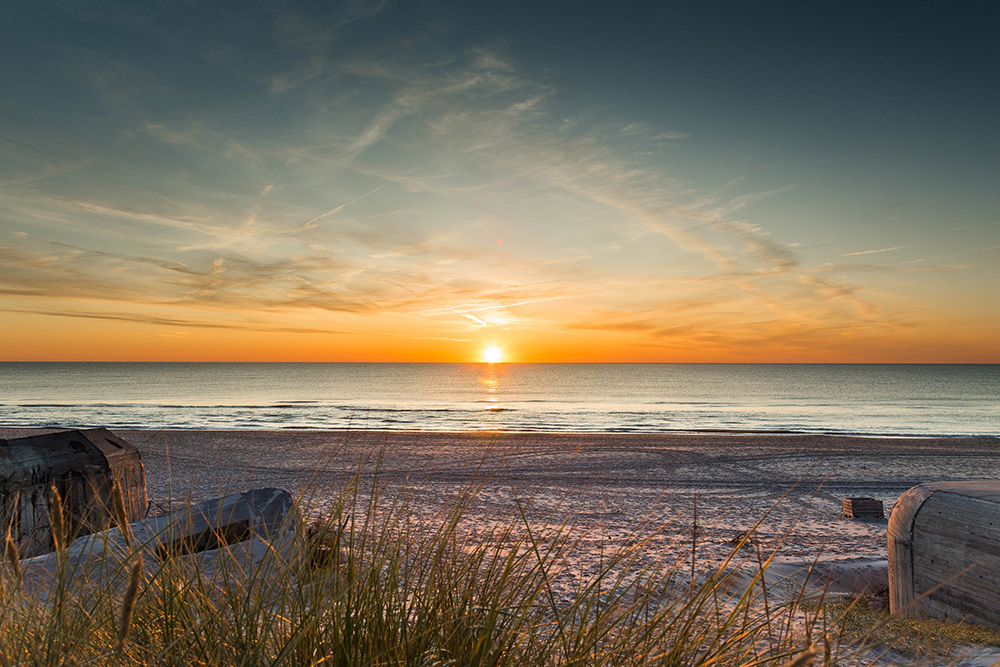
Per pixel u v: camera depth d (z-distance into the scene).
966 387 110.19
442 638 1.54
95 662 1.34
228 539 3.09
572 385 121.25
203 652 1.42
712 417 51.50
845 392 95.38
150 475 17.22
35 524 6.41
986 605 4.39
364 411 53.69
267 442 26.02
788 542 10.45
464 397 82.12
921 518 5.05
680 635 1.61
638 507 13.49
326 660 1.46
